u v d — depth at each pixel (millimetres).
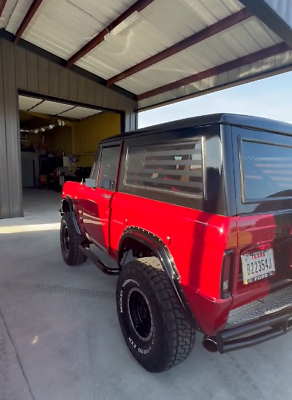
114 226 2404
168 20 5156
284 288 1714
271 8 3289
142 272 1771
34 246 4719
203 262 1415
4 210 7156
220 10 4617
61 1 5312
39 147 17812
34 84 7340
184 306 1567
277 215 1551
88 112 12344
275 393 1664
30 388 1688
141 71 7531
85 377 1786
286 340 2211
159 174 1901
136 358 1888
